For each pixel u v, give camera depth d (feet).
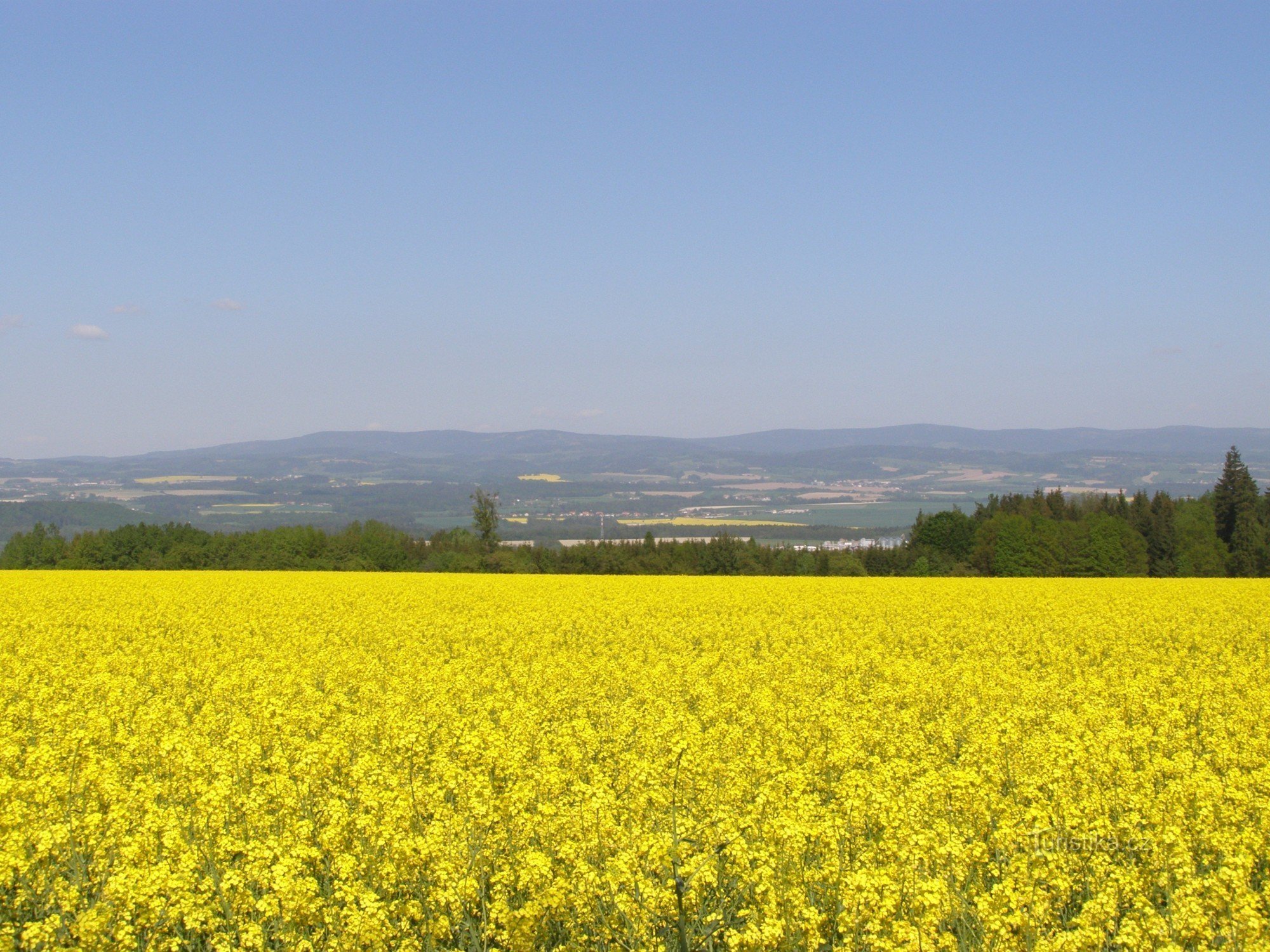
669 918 24.52
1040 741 38.17
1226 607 109.40
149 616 99.76
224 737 45.32
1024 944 22.70
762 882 24.75
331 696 55.36
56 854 27.89
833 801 31.94
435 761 36.91
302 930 25.03
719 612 107.65
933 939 22.80
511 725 44.70
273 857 27.99
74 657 71.46
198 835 30.27
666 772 34.50
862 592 135.44
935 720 48.67
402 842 27.32
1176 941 22.68
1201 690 55.06
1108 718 47.65
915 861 25.72
